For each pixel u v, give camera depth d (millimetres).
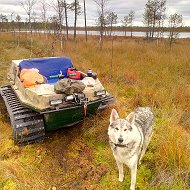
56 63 3303
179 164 2137
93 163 2422
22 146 2629
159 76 4879
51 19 8578
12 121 2568
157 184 2082
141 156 2271
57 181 2238
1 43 8992
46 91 2553
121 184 2154
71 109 2543
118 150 1975
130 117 1965
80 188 2146
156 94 3738
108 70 5242
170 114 3123
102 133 2801
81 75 3203
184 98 3682
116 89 4113
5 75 5020
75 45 9359
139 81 4555
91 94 2684
